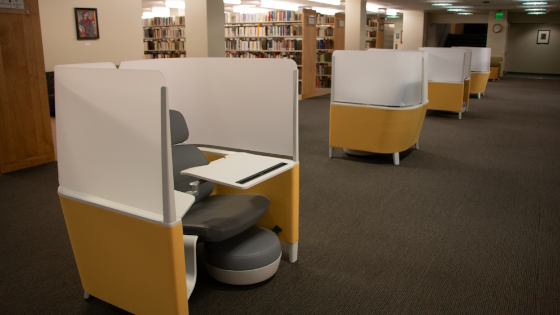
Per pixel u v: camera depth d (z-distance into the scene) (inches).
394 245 109.7
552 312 81.9
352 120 187.0
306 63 399.9
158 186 64.1
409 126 181.3
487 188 154.6
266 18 430.3
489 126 270.8
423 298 86.3
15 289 89.5
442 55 293.7
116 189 70.4
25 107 174.2
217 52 270.8
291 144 95.0
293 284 91.2
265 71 95.3
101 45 335.9
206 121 108.7
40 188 152.2
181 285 66.9
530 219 126.6
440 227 121.0
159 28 499.8
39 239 112.3
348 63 187.5
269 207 98.0
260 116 98.8
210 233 78.4
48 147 185.3
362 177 167.6
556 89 486.0
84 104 70.5
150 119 62.1
